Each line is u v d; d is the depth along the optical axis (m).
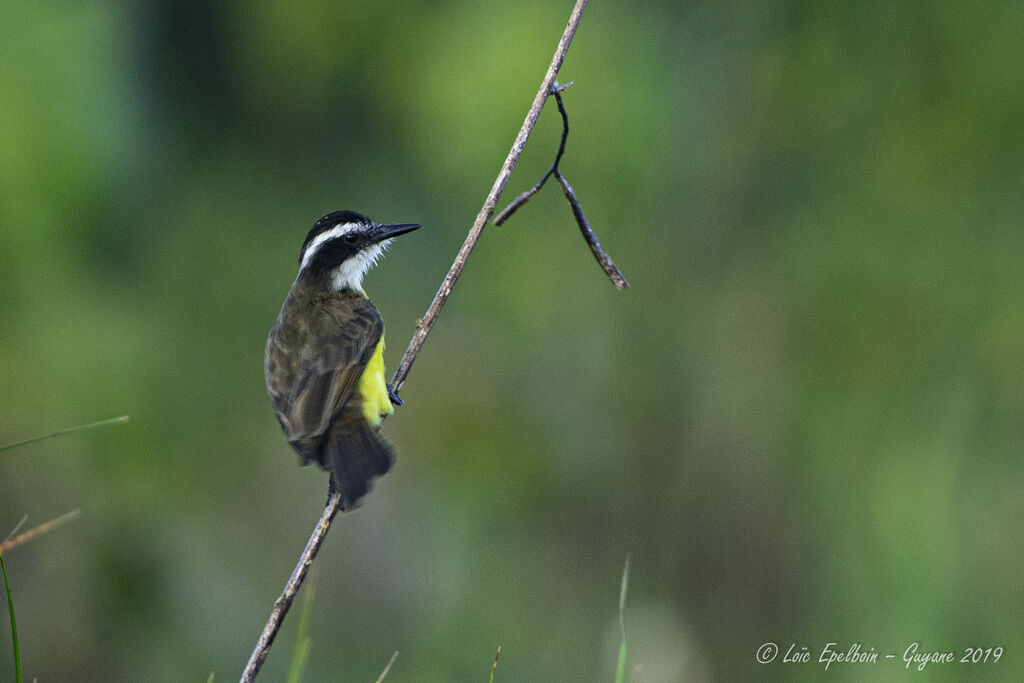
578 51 11.98
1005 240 13.20
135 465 12.58
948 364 13.39
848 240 13.72
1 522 12.37
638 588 14.74
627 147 12.22
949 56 13.09
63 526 12.65
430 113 12.16
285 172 13.58
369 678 14.55
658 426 14.79
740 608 14.59
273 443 14.65
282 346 9.02
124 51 11.89
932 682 12.10
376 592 15.14
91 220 11.55
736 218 13.92
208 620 13.65
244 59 12.99
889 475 13.34
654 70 12.32
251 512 14.70
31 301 11.43
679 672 13.62
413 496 15.07
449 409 14.53
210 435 13.71
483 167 12.08
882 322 13.67
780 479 14.33
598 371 14.62
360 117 13.27
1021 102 12.90
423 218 13.41
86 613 12.85
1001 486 12.91
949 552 12.60
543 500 14.95
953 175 13.27
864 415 13.71
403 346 14.34
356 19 12.62
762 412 14.37
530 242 13.15
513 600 14.76
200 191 13.16
